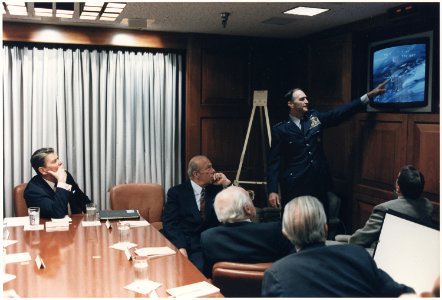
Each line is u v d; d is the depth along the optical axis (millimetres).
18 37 4266
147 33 4648
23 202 3732
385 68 3910
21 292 1951
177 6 3564
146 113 4828
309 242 1735
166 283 2061
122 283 2057
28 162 4477
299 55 5027
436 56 3484
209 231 2258
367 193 4039
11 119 4457
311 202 1765
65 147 4578
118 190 4000
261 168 5164
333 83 4438
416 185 2600
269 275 1634
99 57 4676
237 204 2258
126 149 4770
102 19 4059
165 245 2682
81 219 3342
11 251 2541
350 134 4242
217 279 1953
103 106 4680
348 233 4285
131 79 4750
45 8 3604
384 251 1923
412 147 3535
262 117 4828
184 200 3256
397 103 3787
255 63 5055
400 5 3490
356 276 1626
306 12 3777
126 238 2707
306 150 3963
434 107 3502
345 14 3830
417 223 1785
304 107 3988
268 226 2215
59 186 3344
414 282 1724
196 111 4879
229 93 4980
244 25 4355
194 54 4816
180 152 5039
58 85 4516
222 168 5027
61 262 2355
